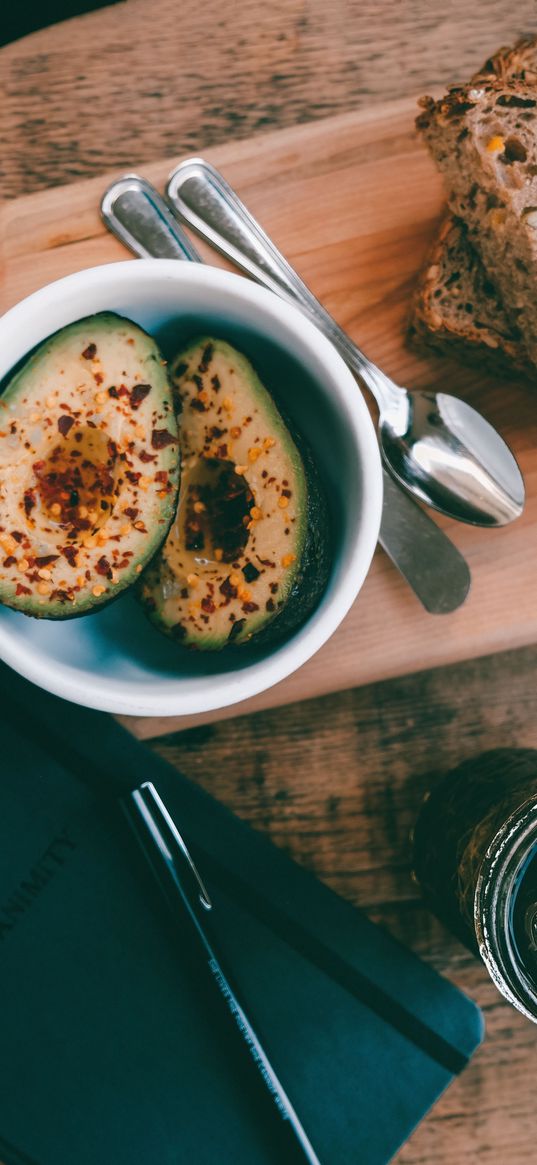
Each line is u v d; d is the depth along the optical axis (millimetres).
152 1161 479
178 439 385
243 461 385
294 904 483
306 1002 484
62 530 393
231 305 381
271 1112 475
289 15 482
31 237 475
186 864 471
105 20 480
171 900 470
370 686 495
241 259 475
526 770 450
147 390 382
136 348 382
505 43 484
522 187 450
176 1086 481
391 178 479
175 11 481
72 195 474
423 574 475
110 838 480
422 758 496
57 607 382
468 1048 483
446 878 457
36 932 479
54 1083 480
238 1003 474
